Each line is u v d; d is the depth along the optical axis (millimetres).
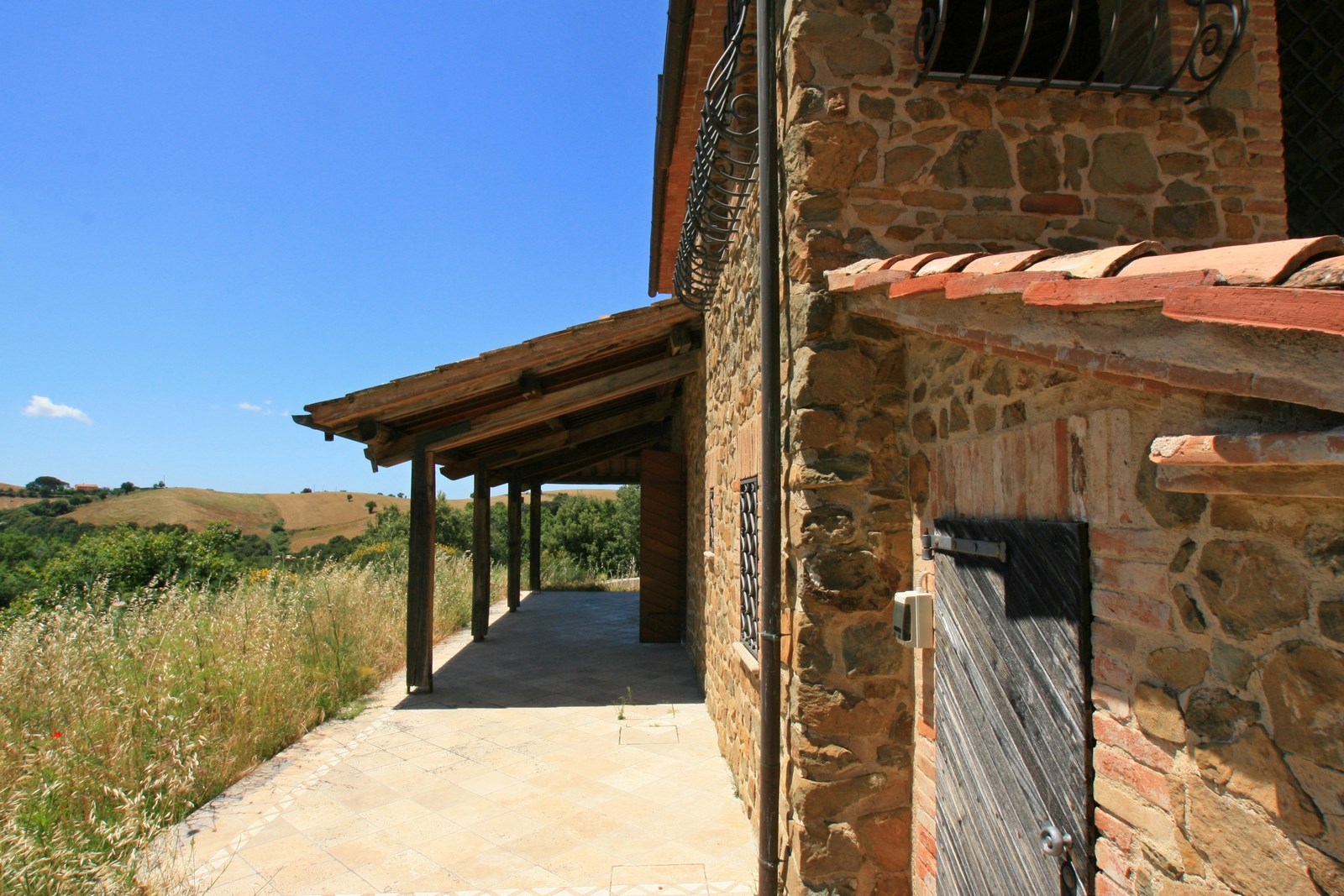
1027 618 2154
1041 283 1651
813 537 3066
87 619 6398
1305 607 1356
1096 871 1881
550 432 11344
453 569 14180
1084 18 4273
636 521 24609
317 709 6652
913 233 3133
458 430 7816
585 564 23891
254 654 6695
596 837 4375
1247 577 1473
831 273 3020
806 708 3041
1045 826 2057
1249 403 1423
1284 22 3779
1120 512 1817
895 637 2939
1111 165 3229
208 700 5785
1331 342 1090
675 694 7715
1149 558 1722
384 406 6562
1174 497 1654
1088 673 1912
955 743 2602
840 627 3053
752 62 4164
